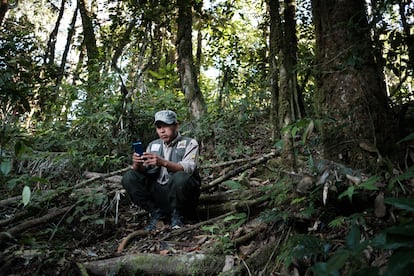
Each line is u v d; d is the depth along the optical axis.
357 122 3.22
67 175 5.31
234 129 6.59
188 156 4.08
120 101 6.24
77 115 6.37
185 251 3.37
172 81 7.57
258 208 3.71
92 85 6.57
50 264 3.38
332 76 3.41
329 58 3.45
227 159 5.71
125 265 3.21
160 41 8.66
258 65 8.38
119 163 5.56
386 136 3.19
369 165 3.09
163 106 7.04
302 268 2.72
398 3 3.56
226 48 8.66
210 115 6.80
